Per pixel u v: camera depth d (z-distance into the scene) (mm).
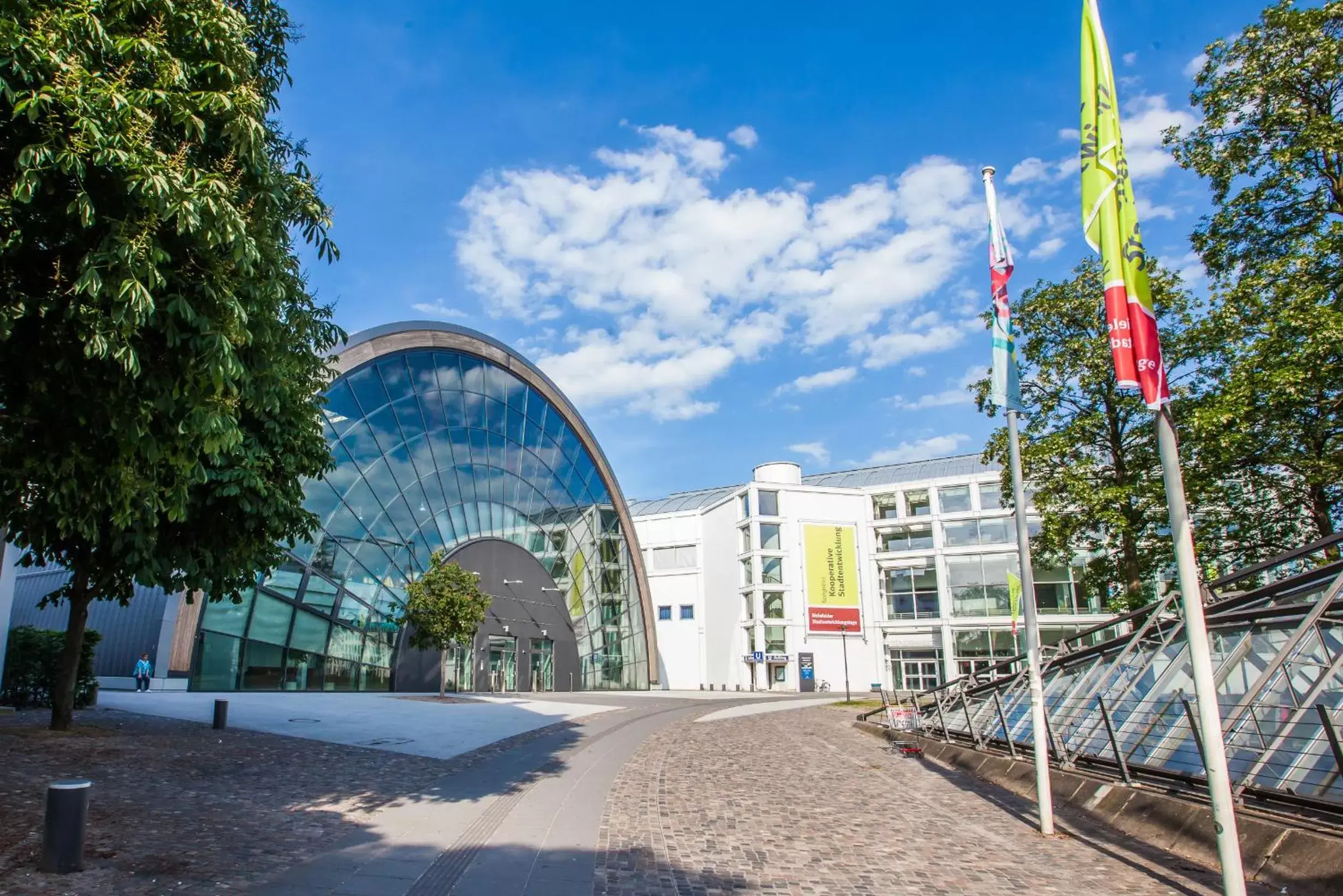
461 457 42969
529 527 48156
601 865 8203
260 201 8914
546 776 13922
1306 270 16875
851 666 65062
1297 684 10055
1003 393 11625
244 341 8297
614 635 55500
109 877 6711
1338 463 16906
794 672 63281
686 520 73500
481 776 13492
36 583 34531
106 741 14148
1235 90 17906
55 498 8352
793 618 64500
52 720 14859
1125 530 21203
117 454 8234
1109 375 22281
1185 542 6754
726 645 67438
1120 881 7988
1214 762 6410
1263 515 19531
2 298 6879
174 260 7715
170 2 7703
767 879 8016
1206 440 18344
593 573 54250
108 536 12703
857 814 11797
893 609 66812
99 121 6742
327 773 12852
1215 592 13727
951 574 64875
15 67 6383
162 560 13266
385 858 7988
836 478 78312
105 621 30281
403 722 21344
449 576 32562
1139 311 7125
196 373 7914
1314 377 16281
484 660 42594
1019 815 11727
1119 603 22406
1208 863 8547
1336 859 7059
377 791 11664
